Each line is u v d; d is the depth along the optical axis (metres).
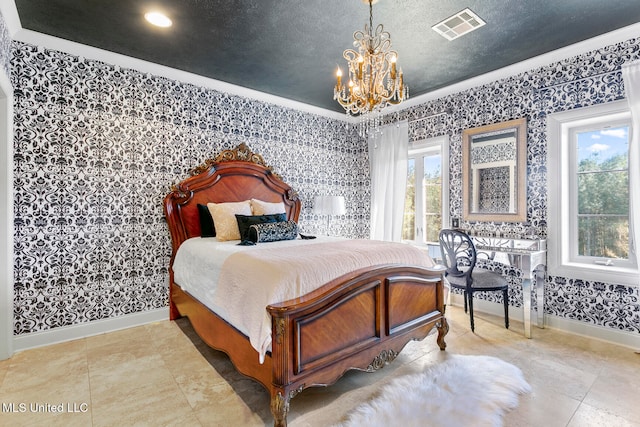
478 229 3.61
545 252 3.09
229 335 2.14
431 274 2.55
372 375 2.26
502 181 3.41
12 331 2.55
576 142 3.06
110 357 2.53
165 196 3.37
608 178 2.88
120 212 3.11
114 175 3.07
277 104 4.22
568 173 3.08
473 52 2.94
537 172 3.17
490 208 3.51
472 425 1.68
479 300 3.65
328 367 1.86
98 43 2.81
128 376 2.24
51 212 2.77
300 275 1.86
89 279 2.96
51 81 2.76
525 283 2.87
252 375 1.87
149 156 3.27
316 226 4.64
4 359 2.48
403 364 2.41
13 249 2.60
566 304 2.99
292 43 2.80
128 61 3.09
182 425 1.74
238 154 3.85
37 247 2.72
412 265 2.44
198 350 2.67
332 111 4.68
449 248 3.22
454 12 2.33
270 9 2.31
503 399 1.91
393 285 2.26
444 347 2.63
